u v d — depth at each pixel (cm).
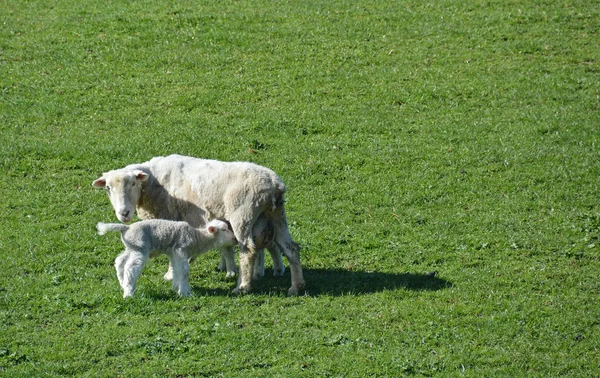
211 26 2677
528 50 2534
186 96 2267
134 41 2573
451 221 1684
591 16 2739
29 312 1298
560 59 2492
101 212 1694
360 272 1483
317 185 1844
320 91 2306
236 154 1966
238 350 1213
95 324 1263
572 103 2244
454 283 1445
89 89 2305
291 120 2138
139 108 2206
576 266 1520
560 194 1789
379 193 1806
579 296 1415
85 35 2611
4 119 2125
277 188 1322
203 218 1370
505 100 2264
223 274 1455
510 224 1672
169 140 2023
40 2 2870
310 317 1303
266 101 2255
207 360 1186
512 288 1435
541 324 1321
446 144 2033
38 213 1684
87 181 1831
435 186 1838
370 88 2325
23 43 2553
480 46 2566
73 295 1348
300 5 2852
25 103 2211
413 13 2791
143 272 1448
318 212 1716
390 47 2562
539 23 2708
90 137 2038
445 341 1261
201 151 1972
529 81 2358
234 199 1323
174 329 1253
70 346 1207
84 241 1562
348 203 1761
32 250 1516
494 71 2419
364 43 2583
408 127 2123
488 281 1454
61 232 1596
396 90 2312
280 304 1341
